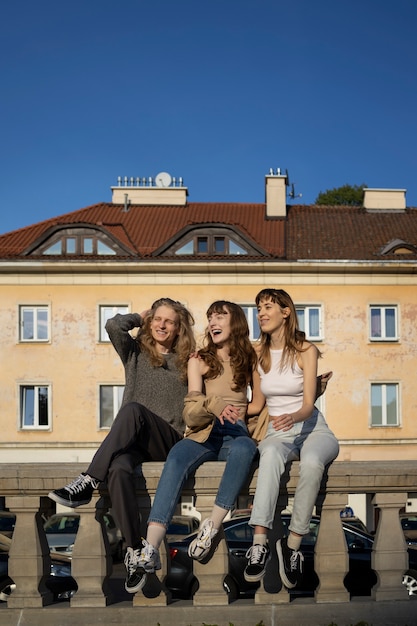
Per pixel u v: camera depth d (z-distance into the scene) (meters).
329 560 4.60
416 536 12.96
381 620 4.52
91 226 30.58
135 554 4.15
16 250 31.05
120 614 4.45
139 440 4.57
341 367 29.84
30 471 4.50
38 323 29.95
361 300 30.05
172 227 33.81
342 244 32.19
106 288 29.86
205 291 29.92
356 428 29.64
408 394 29.80
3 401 29.44
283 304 4.80
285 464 4.48
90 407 29.48
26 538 4.56
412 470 4.59
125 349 4.97
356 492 4.61
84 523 4.58
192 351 5.03
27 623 4.45
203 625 4.44
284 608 4.50
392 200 36.25
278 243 32.06
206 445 4.64
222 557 4.55
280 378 4.77
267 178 34.88
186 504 19.39
